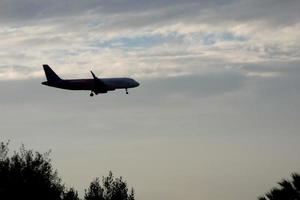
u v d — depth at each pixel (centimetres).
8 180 15788
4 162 16038
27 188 15800
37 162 16275
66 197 16738
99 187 18188
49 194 16000
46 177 16225
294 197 9281
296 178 9350
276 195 9388
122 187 18175
